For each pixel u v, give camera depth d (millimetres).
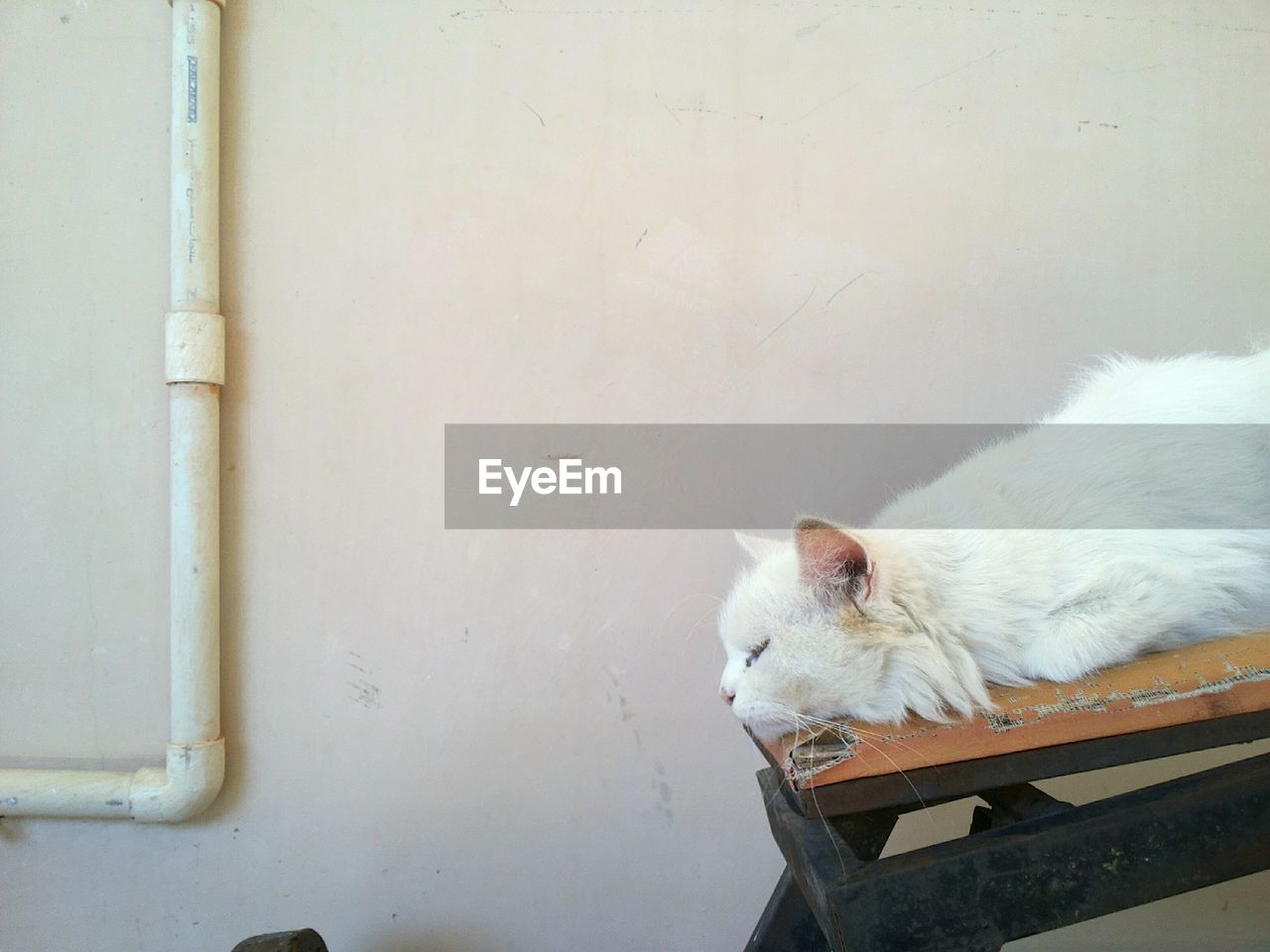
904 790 697
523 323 1282
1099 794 1267
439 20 1275
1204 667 747
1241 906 1295
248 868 1308
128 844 1305
